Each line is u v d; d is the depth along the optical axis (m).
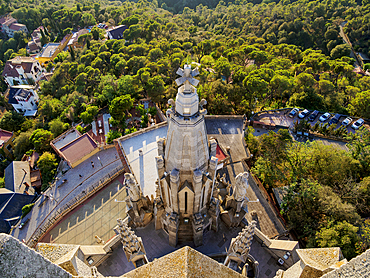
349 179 53.06
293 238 47.91
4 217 67.88
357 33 150.88
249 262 32.81
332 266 19.58
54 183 71.44
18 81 151.25
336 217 45.09
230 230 34.84
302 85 97.81
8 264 12.22
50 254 21.03
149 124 86.12
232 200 32.78
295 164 58.72
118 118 83.31
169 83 107.81
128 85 94.75
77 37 186.88
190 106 20.64
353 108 87.81
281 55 140.12
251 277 31.95
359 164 56.22
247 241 24.62
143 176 52.19
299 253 22.80
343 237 40.03
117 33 170.50
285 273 24.86
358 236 41.38
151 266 17.05
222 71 102.88
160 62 106.62
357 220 44.50
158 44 134.00
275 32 170.00
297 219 47.53
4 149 99.69
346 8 172.75
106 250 33.56
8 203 70.06
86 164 74.62
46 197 68.00
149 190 49.12
